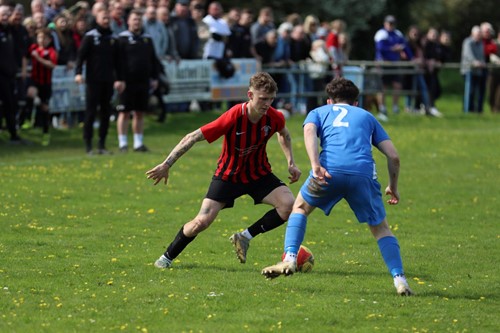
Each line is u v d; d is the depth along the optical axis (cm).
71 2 6706
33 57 4028
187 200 2941
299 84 5478
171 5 7838
